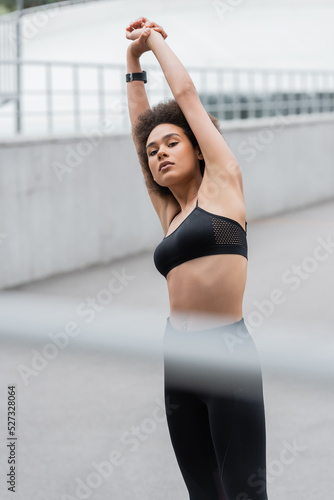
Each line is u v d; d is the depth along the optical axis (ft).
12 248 27.32
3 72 33.53
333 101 57.11
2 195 26.84
